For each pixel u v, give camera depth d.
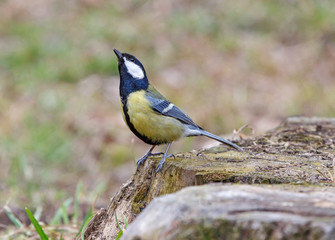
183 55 18.14
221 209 3.77
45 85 16.09
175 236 3.73
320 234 3.48
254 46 18.44
